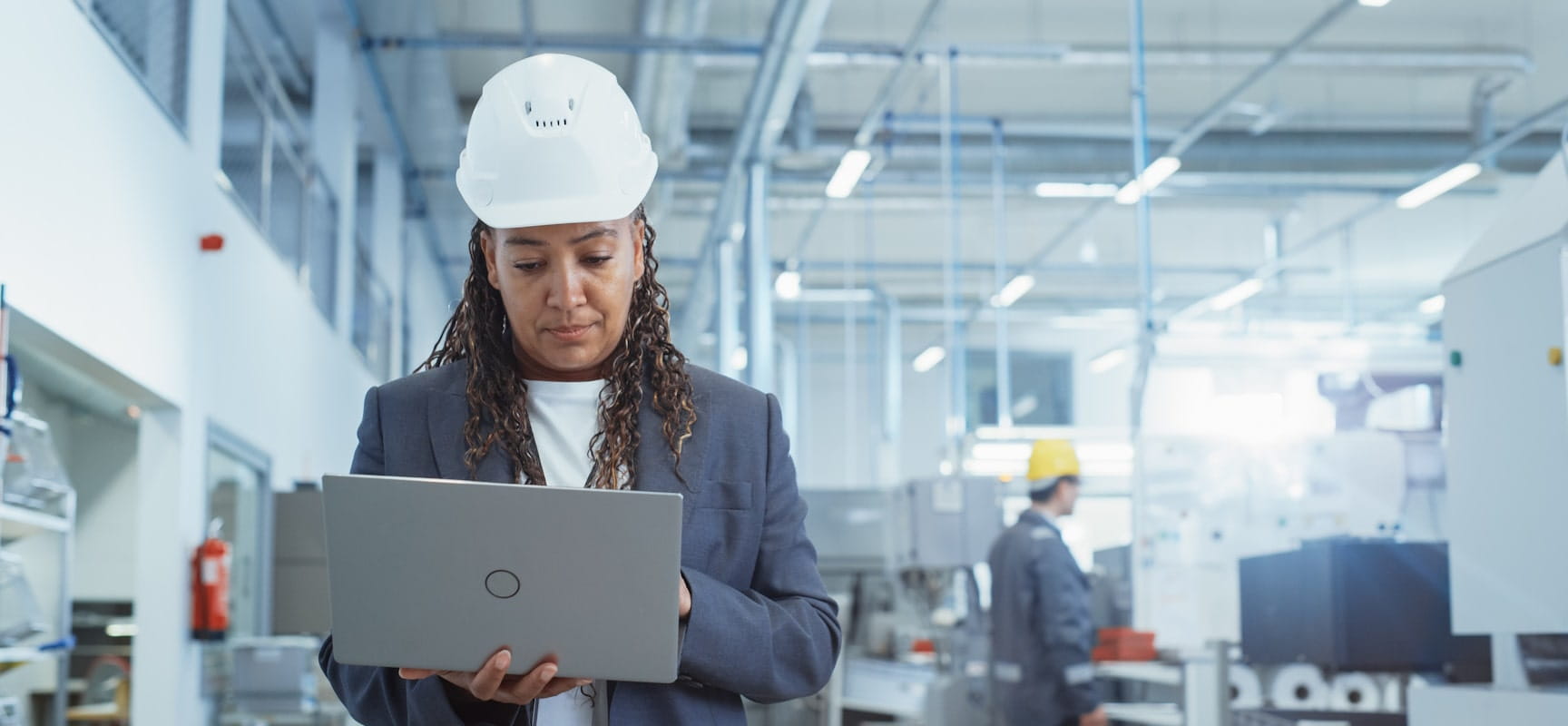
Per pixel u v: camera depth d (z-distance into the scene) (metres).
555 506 1.22
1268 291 8.98
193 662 5.24
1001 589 4.52
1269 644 3.68
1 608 3.79
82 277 3.95
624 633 1.26
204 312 5.25
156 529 5.04
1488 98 7.93
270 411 6.34
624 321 1.43
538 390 1.46
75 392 5.82
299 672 5.37
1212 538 4.86
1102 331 11.36
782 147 8.79
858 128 8.90
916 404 12.46
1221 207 9.35
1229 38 8.03
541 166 1.38
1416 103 8.47
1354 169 8.59
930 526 5.95
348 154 7.94
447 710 1.32
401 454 1.43
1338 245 8.94
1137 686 4.71
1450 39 7.74
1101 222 9.74
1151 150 8.71
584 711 1.42
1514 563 2.59
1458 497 2.76
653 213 10.21
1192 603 4.84
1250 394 5.03
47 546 5.73
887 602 7.13
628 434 1.42
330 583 1.24
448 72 8.78
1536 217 2.58
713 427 1.44
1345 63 7.85
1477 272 2.71
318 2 7.59
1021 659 4.41
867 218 10.66
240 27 5.98
